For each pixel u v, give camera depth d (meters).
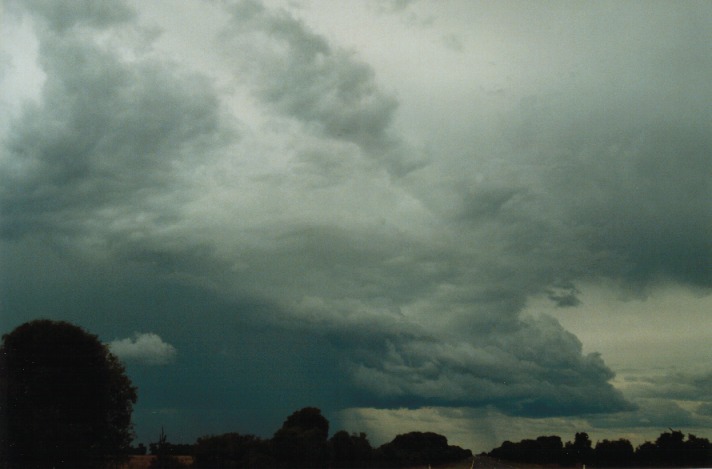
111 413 21.17
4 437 19.09
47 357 20.83
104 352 21.91
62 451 19.53
